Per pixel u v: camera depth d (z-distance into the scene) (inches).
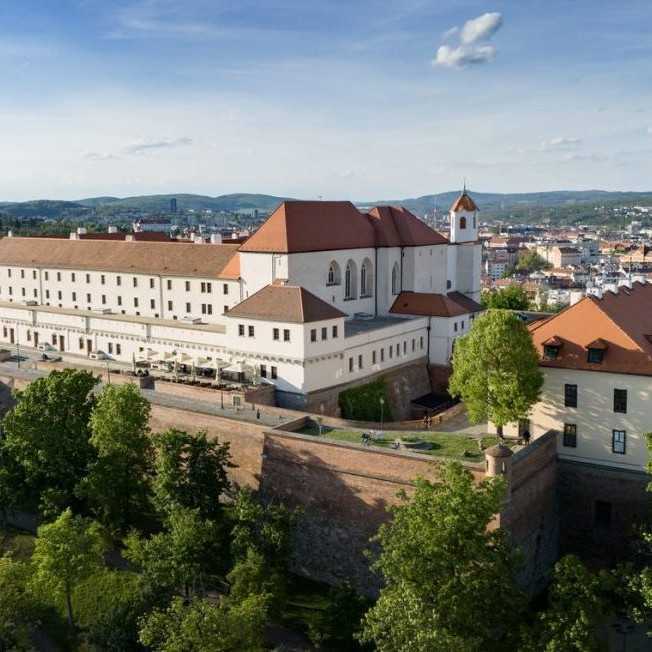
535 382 2896.2
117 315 5088.6
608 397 2928.2
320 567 2906.0
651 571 2164.1
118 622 2482.8
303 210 4653.1
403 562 2032.5
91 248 5792.3
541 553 2891.2
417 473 2669.8
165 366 4414.4
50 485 3171.8
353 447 2812.5
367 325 4569.4
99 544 2714.1
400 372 4520.2
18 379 4256.9
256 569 2353.6
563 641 1993.1
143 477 3228.3
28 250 6166.3
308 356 3821.4
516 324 2913.4
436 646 1818.4
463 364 2979.8
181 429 3452.3
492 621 2075.5
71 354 5152.6
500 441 3036.4
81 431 3189.0
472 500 2059.5
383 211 5201.8
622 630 2534.5
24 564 2716.5
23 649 2470.5
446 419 3693.4
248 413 3393.2
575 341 3019.2
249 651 2096.5
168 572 2468.0
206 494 2778.1
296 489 2972.4
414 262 5128.0
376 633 1961.1
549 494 2950.3
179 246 5315.0
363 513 2792.8
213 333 4325.8
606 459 2955.2
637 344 2915.8
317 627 2486.5
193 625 2039.9
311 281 4542.3
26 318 5467.5
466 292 5743.1
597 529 2967.5
